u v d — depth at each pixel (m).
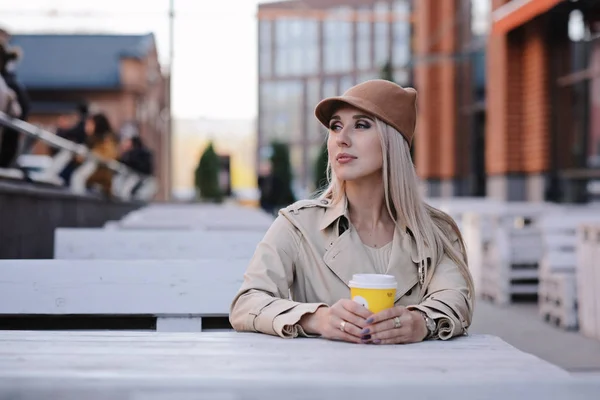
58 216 7.84
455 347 1.92
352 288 2.01
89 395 1.17
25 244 6.36
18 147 6.63
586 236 6.27
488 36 15.43
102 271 2.68
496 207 10.73
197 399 1.17
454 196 18.56
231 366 1.59
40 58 49.44
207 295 2.69
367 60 38.47
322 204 2.35
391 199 2.34
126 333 2.10
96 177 11.56
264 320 2.08
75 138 11.47
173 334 2.09
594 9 12.23
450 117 18.56
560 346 5.77
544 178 13.57
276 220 2.37
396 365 1.64
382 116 2.27
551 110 13.55
